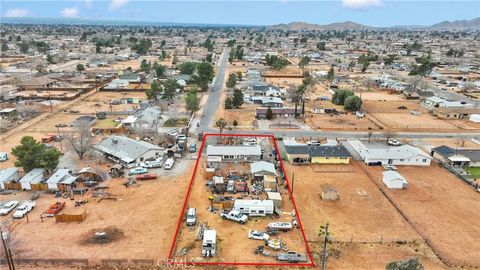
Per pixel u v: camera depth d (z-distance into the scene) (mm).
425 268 40250
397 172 65875
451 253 43188
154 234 45812
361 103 108938
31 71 159500
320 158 69062
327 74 163375
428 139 84312
